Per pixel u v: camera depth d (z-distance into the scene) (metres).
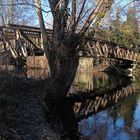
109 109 16.88
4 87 12.30
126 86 28.91
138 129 12.58
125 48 37.59
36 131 9.55
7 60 16.66
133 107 17.58
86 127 12.34
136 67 44.97
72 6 14.30
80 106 16.84
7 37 18.98
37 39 21.14
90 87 25.95
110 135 11.57
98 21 14.43
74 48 14.74
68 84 14.97
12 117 9.80
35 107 12.16
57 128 11.14
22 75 16.55
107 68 46.31
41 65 19.30
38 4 14.98
